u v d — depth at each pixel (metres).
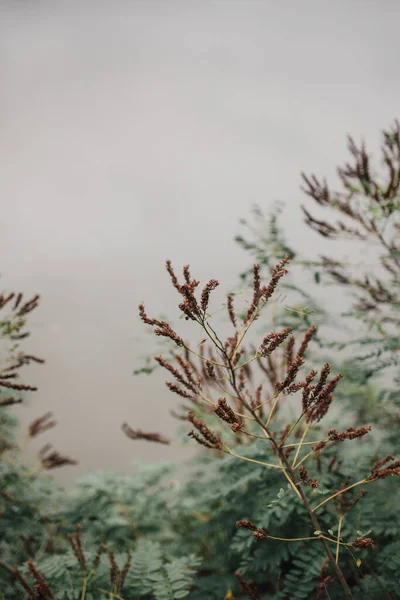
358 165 1.85
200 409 2.01
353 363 2.02
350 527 1.39
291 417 1.98
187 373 1.19
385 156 1.82
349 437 1.09
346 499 1.45
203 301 1.08
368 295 2.08
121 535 2.10
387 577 1.44
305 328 1.94
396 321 2.00
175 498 2.34
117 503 2.25
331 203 1.97
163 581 1.44
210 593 1.68
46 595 1.29
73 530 2.06
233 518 1.74
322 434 2.04
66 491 2.47
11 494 2.12
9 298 1.65
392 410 2.15
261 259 1.99
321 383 1.04
